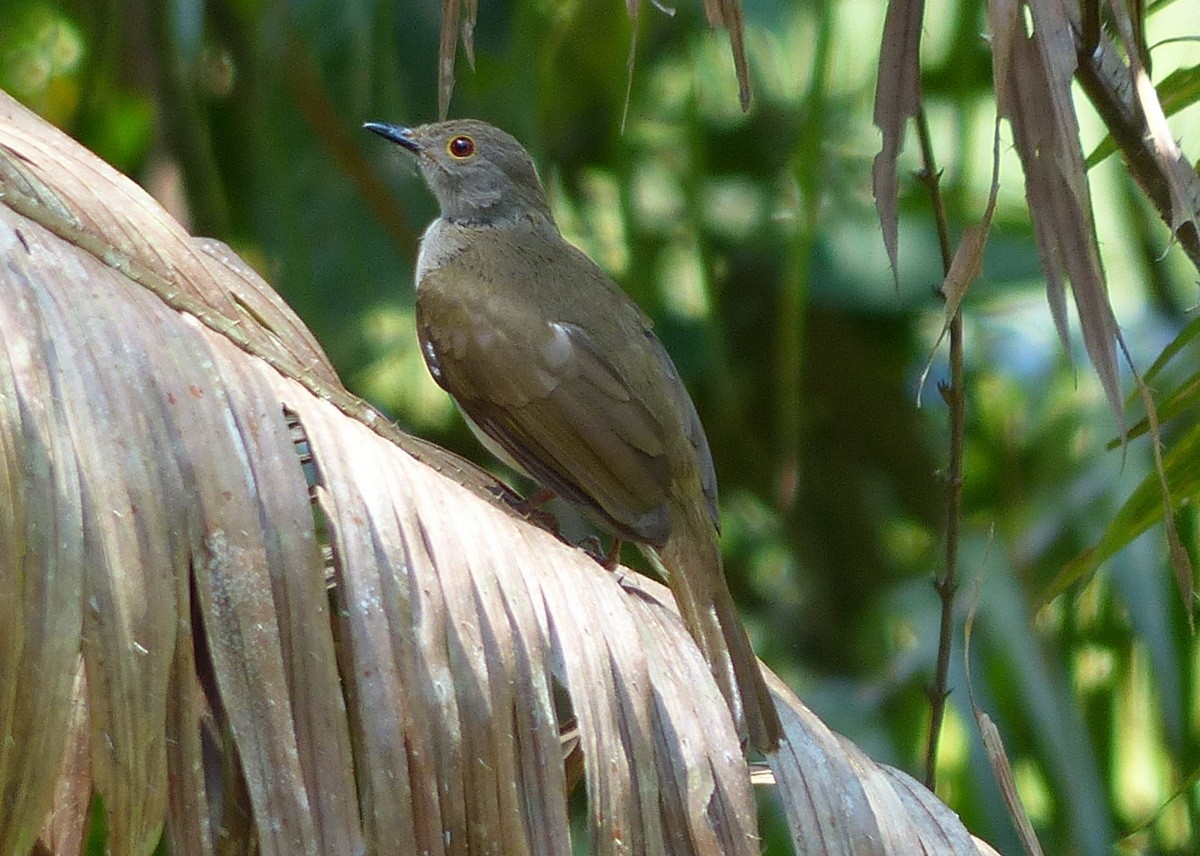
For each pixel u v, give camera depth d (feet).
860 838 23.54
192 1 42.14
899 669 39.88
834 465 57.21
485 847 20.71
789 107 56.18
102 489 19.40
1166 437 38.55
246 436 20.79
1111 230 44.50
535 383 31.53
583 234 54.03
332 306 46.78
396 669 20.59
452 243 36.81
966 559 38.91
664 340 54.49
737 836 22.53
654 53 55.83
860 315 58.08
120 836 18.79
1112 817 39.24
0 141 24.72
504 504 25.40
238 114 46.03
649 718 22.33
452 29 24.00
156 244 24.52
